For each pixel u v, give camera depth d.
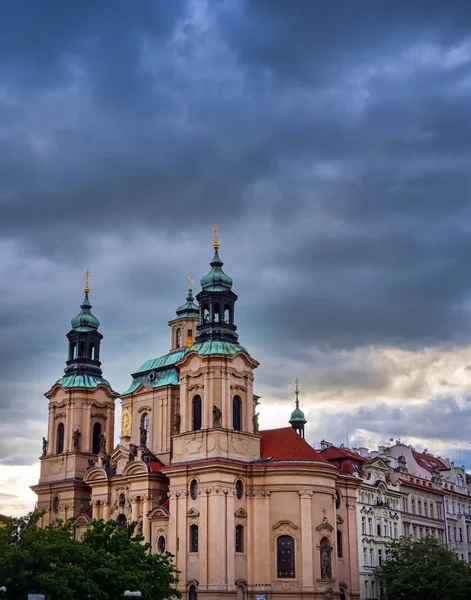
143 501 125.38
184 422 123.31
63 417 144.50
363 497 138.88
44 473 143.62
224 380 122.25
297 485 118.62
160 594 95.19
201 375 123.62
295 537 117.00
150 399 138.62
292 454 122.00
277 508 118.44
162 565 98.12
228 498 116.62
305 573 115.38
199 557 115.00
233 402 123.50
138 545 95.88
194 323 145.75
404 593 130.00
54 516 139.38
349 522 129.12
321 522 118.62
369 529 138.88
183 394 124.50
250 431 123.25
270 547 117.06
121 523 128.50
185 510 118.44
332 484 121.62
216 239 133.62
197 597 113.81
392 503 147.75
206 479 117.31
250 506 119.31
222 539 114.44
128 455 131.38
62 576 82.56
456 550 167.38
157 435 135.75
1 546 80.44
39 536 85.00
